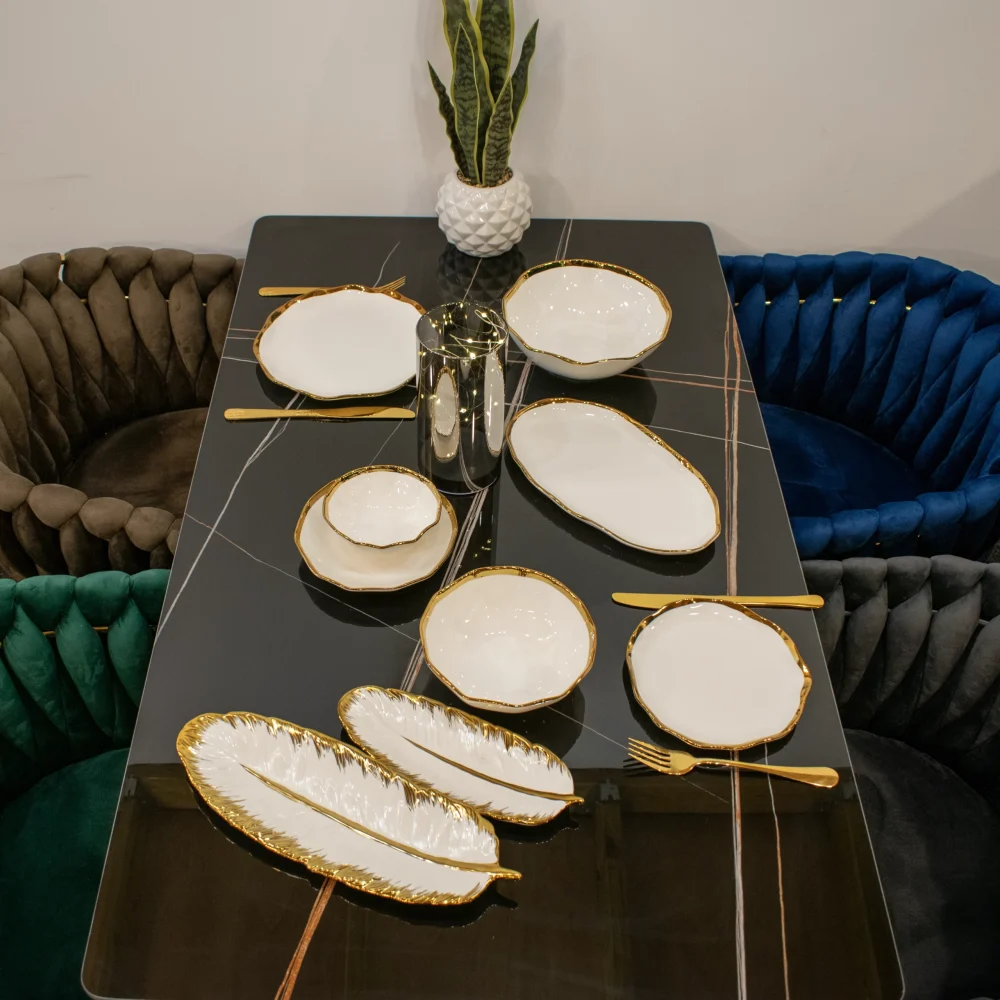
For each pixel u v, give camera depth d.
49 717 1.18
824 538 1.24
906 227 1.74
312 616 0.99
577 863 0.82
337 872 0.80
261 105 1.55
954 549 1.32
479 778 0.86
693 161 1.64
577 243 1.58
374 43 1.48
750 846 0.84
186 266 1.61
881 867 1.24
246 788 0.85
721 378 1.32
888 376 1.67
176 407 1.76
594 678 0.95
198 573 1.03
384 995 0.74
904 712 1.29
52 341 1.56
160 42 1.47
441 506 1.07
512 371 1.30
